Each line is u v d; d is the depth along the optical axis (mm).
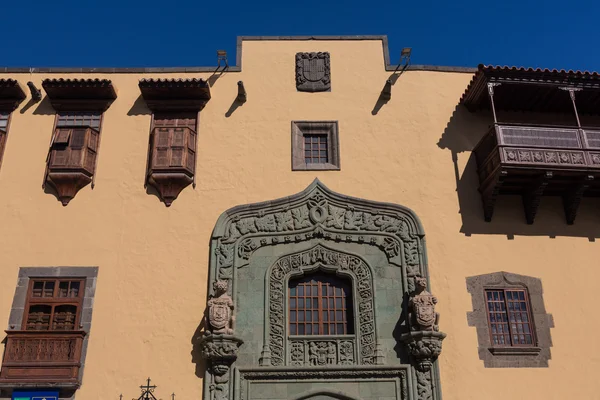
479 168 16547
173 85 16812
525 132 15594
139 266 15289
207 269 15281
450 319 14859
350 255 15492
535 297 15312
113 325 14594
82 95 17281
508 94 16938
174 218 15883
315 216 15883
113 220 15828
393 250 15562
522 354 14602
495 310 15164
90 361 14180
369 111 17500
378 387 14008
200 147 16844
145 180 16328
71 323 14719
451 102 17688
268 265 15328
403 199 16297
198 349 14391
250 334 14539
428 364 14078
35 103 17406
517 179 15609
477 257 15648
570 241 16047
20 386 13594
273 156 16781
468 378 14273
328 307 15172
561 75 15992
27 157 16594
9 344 13969
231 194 16234
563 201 16484
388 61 18250
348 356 14391
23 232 15602
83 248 15453
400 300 14984
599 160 15320
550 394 14250
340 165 16719
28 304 14797
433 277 15320
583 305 15305
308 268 15344
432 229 15922
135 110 17328
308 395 13891
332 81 17922
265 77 17922
